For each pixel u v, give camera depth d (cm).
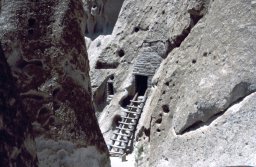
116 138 1393
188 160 819
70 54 407
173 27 1089
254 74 784
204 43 910
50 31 402
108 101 1545
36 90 383
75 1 427
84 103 411
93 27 1734
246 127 746
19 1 401
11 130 203
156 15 1452
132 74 1459
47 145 373
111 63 1559
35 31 396
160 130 959
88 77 436
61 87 394
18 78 381
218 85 820
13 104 213
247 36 820
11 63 383
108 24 1691
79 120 396
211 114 820
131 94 1466
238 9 853
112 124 1449
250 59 799
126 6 1583
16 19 395
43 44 396
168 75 997
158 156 916
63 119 385
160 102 985
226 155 746
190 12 995
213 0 937
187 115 862
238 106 781
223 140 767
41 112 378
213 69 852
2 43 384
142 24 1502
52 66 395
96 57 1620
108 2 1672
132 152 1341
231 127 766
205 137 803
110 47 1581
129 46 1522
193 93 874
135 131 1375
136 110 1417
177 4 1369
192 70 927
